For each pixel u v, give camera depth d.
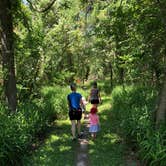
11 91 12.13
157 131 8.41
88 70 48.62
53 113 16.59
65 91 22.80
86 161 9.77
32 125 11.37
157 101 9.42
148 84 18.09
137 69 16.28
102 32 14.35
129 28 14.04
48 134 13.40
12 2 12.16
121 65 15.88
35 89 18.58
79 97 12.52
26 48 17.22
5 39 12.02
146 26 13.23
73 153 10.55
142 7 13.15
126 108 14.05
